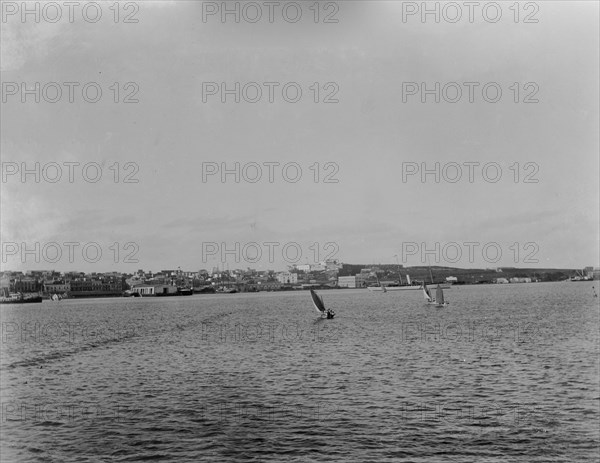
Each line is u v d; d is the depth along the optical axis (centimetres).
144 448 2797
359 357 5050
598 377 4050
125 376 4441
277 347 5788
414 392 3688
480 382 3950
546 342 5888
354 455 2658
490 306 11281
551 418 3123
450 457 2642
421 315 9494
